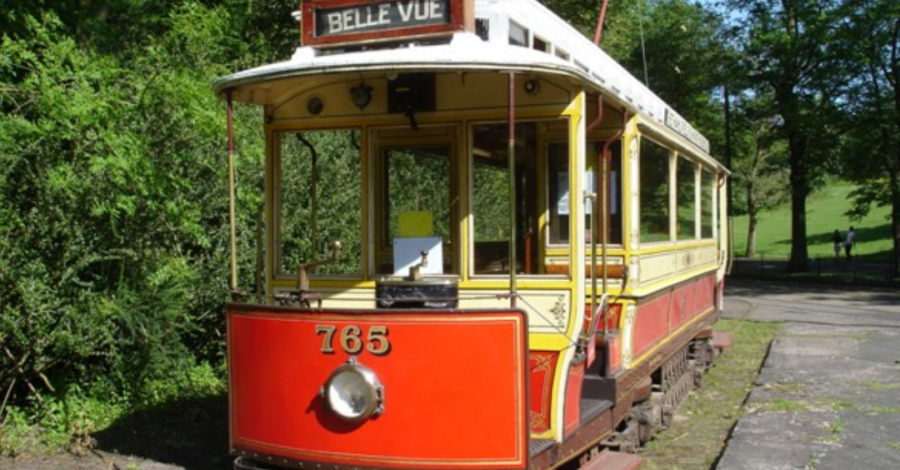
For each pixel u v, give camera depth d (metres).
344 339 4.89
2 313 7.23
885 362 12.66
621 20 26.33
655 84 33.88
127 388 8.46
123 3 10.97
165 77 8.02
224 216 9.24
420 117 5.58
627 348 6.74
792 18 30.50
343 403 4.85
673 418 9.37
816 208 66.75
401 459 4.78
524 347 4.73
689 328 10.18
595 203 6.17
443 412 4.75
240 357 5.30
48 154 7.40
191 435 7.80
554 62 4.93
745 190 48.91
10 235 7.34
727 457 7.28
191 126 8.44
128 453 7.22
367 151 5.72
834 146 31.09
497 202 5.63
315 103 5.82
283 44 16.44
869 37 28.81
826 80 29.98
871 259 42.28
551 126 5.63
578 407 5.55
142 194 7.86
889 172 29.88
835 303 23.06
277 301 5.90
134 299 7.81
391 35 5.33
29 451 7.11
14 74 7.94
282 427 5.08
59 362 8.02
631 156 6.72
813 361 12.77
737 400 10.53
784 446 7.64
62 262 7.51
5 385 7.63
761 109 32.78
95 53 8.47
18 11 8.71
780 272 33.91
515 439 4.71
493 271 5.66
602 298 6.18
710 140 38.03
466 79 5.51
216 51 10.11
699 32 32.78
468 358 4.73
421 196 5.64
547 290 5.35
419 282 5.11
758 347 14.85
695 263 10.34
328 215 7.33
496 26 5.66
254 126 9.18
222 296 9.34
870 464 7.04
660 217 8.02
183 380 9.05
